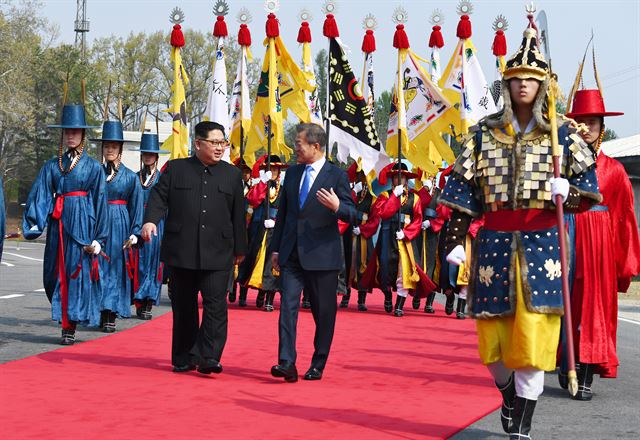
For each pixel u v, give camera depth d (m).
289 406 6.69
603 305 7.64
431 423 6.23
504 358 5.47
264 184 14.05
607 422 6.67
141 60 69.50
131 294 12.56
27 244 45.53
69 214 10.02
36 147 65.12
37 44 60.78
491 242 5.49
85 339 10.48
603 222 7.73
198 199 8.16
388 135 15.54
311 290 8.03
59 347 9.69
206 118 15.16
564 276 5.34
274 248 8.20
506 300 5.38
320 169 8.15
